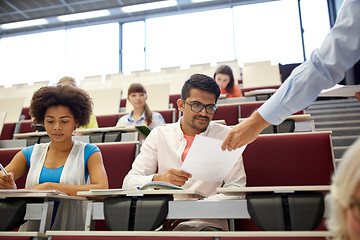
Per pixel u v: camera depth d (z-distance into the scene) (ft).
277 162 5.14
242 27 23.30
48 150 4.92
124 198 3.18
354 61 2.96
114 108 12.22
